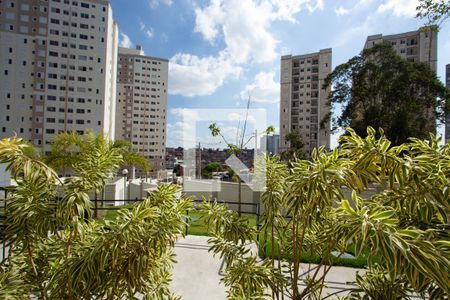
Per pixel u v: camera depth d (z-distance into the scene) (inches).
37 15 951.6
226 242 71.9
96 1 1018.1
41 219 57.6
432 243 41.3
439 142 58.5
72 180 59.6
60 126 984.3
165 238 55.1
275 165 75.0
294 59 1354.6
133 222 52.5
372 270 59.7
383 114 490.0
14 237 59.7
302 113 1322.6
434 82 458.6
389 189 56.1
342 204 45.9
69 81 991.6
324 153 57.2
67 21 982.4
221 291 106.0
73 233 62.2
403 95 475.2
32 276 60.9
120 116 1263.5
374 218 42.7
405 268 37.4
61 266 56.8
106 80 1045.8
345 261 126.0
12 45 928.3
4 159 56.3
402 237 40.6
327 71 1240.8
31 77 953.5
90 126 1015.0
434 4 140.1
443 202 47.5
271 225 71.9
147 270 60.2
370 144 54.4
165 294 70.9
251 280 60.7
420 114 483.5
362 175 53.2
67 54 986.7
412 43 967.6
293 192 56.3
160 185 70.2
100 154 67.4
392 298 53.5
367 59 568.4
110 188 366.6
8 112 928.3
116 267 52.9
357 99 545.6
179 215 58.9
